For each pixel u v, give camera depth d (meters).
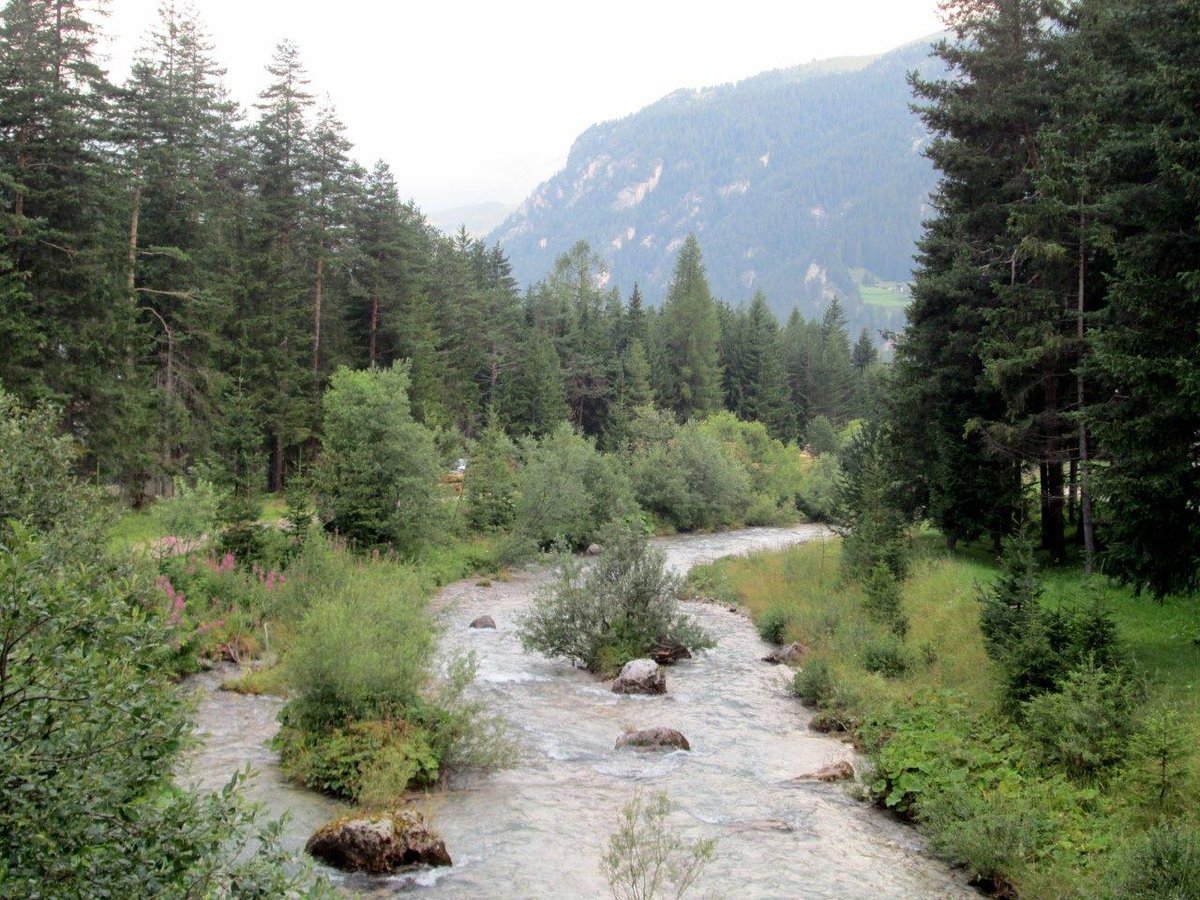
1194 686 11.89
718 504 49.53
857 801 9.93
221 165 46.75
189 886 3.38
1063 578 21.33
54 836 3.03
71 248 28.48
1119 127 17.58
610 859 6.84
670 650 17.41
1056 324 22.03
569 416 68.69
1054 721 10.27
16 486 8.11
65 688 3.20
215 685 12.83
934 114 25.28
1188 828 7.27
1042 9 24.00
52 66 28.89
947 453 24.97
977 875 7.85
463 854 7.80
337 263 45.19
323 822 8.22
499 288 81.88
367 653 10.16
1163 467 13.57
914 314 26.66
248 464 21.42
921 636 17.11
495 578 27.77
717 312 108.50
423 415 48.66
